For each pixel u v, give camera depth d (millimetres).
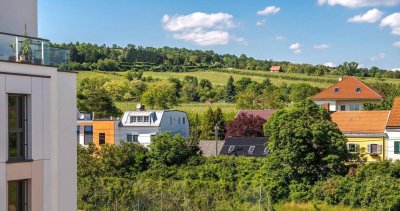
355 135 50156
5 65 15086
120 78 148000
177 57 187250
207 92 131875
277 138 40375
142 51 182375
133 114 66562
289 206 38125
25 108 15781
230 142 55250
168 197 39094
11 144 15344
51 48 16781
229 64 187500
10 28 17766
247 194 38688
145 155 46125
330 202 37844
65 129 17109
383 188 36375
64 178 17031
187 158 45688
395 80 142125
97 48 178125
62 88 17031
